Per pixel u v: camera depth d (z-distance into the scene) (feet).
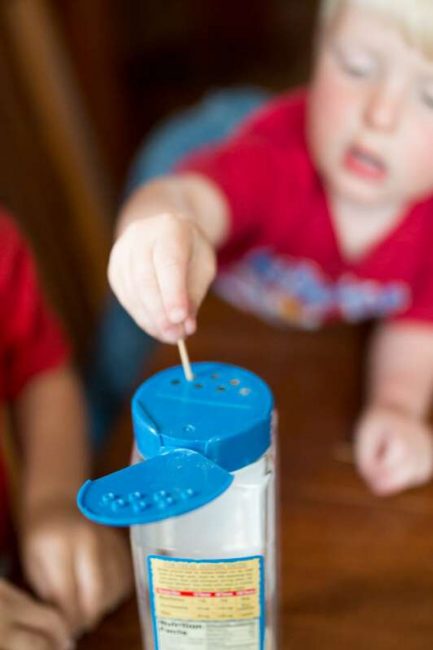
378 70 2.73
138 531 1.96
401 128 2.76
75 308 4.46
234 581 1.99
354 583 2.36
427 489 2.64
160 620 2.04
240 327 3.42
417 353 3.13
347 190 2.94
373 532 2.49
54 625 2.24
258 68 13.42
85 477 2.79
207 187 3.02
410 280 3.49
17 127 3.97
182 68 13.00
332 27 2.82
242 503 1.93
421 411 2.91
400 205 3.25
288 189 3.34
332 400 2.95
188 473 1.81
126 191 4.66
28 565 2.43
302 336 3.38
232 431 1.85
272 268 3.75
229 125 4.63
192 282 2.18
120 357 4.45
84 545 2.42
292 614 2.28
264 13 13.43
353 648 2.22
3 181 3.82
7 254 3.01
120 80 10.90
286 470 2.68
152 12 12.76
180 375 1.99
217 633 2.05
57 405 3.03
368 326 3.50
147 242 2.15
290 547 2.45
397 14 2.62
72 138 4.42
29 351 3.10
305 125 3.35
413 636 2.24
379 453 2.70
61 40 4.50
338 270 3.59
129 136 10.36
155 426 1.87
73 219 4.43
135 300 2.13
